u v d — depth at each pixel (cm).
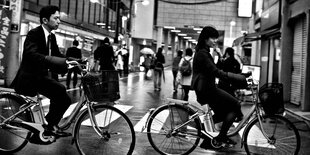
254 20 2369
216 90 507
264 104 499
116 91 465
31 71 457
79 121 473
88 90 448
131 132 472
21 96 477
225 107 511
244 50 2827
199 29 4431
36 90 465
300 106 1273
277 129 507
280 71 1436
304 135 755
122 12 3847
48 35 476
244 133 510
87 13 2584
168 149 528
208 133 507
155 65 1672
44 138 464
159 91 1630
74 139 473
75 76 1460
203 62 502
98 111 471
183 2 3962
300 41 1328
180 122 513
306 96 1151
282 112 503
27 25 1548
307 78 1157
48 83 462
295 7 1330
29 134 498
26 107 472
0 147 505
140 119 825
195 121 509
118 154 482
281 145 507
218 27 3909
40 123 471
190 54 1209
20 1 1244
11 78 1246
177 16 3991
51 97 467
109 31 3195
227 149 583
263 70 1936
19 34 1252
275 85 511
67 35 2119
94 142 490
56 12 471
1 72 1205
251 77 529
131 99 1241
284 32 1432
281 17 1530
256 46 2186
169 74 3547
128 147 477
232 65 955
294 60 1399
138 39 4434
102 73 449
